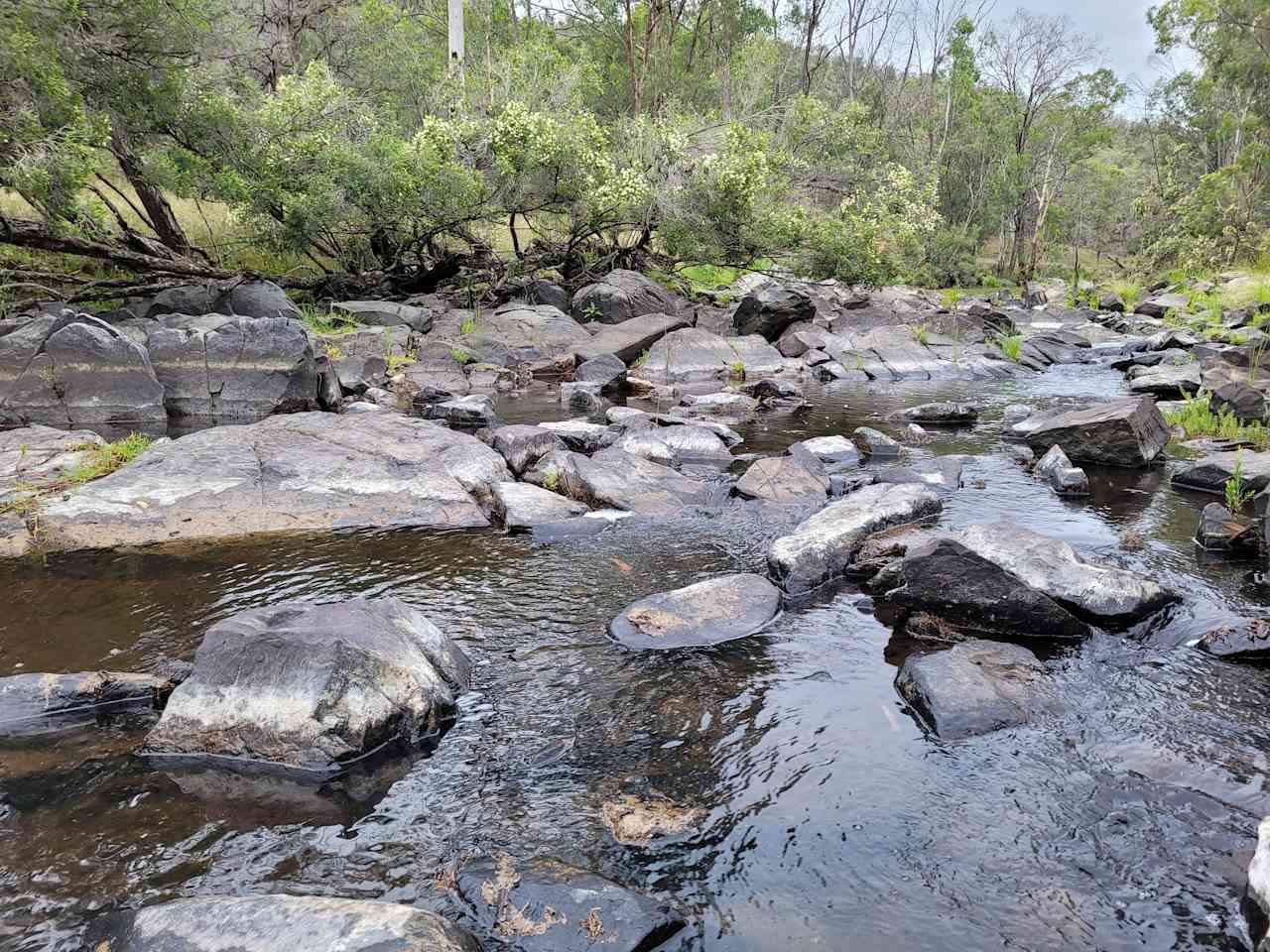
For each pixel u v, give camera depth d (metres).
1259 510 7.40
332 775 4.04
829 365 18.56
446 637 5.15
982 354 20.28
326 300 21.02
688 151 23.48
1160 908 3.15
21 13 13.50
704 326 22.42
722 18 45.19
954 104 51.66
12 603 6.02
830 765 4.09
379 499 8.09
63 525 7.32
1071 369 19.55
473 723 4.51
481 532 7.71
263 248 20.58
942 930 3.08
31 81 13.55
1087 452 10.14
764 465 9.15
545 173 21.12
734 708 4.63
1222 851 3.42
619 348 18.44
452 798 3.88
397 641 4.59
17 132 13.20
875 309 24.05
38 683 4.61
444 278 23.31
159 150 17.94
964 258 45.03
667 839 3.58
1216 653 5.12
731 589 5.96
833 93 51.12
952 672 4.68
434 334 18.34
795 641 5.43
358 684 4.25
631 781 3.99
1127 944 3.00
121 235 18.20
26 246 15.67
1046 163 50.12
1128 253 56.44
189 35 16.86
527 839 3.58
